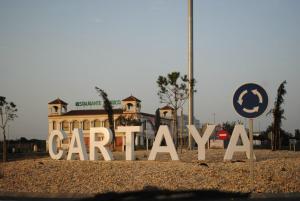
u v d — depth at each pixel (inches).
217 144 1911.9
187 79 1423.5
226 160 860.0
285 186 578.9
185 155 1148.5
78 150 934.4
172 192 558.6
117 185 611.2
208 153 1246.3
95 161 841.5
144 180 626.8
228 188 570.9
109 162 808.9
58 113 3828.7
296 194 542.9
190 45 1435.8
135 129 912.9
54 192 596.4
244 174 641.6
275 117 1616.6
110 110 1770.4
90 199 546.9
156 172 669.9
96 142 926.4
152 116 3663.9
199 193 548.4
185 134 2486.5
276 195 539.2
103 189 594.6
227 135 1985.7
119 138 2561.5
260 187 571.5
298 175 639.8
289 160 804.6
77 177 668.7
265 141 2878.9
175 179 624.7
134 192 563.2
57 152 970.7
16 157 2101.4
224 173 650.8
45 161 855.7
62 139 965.2
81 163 795.4
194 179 620.4
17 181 668.1
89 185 619.2
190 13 1448.1
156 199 532.1
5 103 1779.0
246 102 521.3
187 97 1440.7
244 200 515.5
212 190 559.8
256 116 518.9
